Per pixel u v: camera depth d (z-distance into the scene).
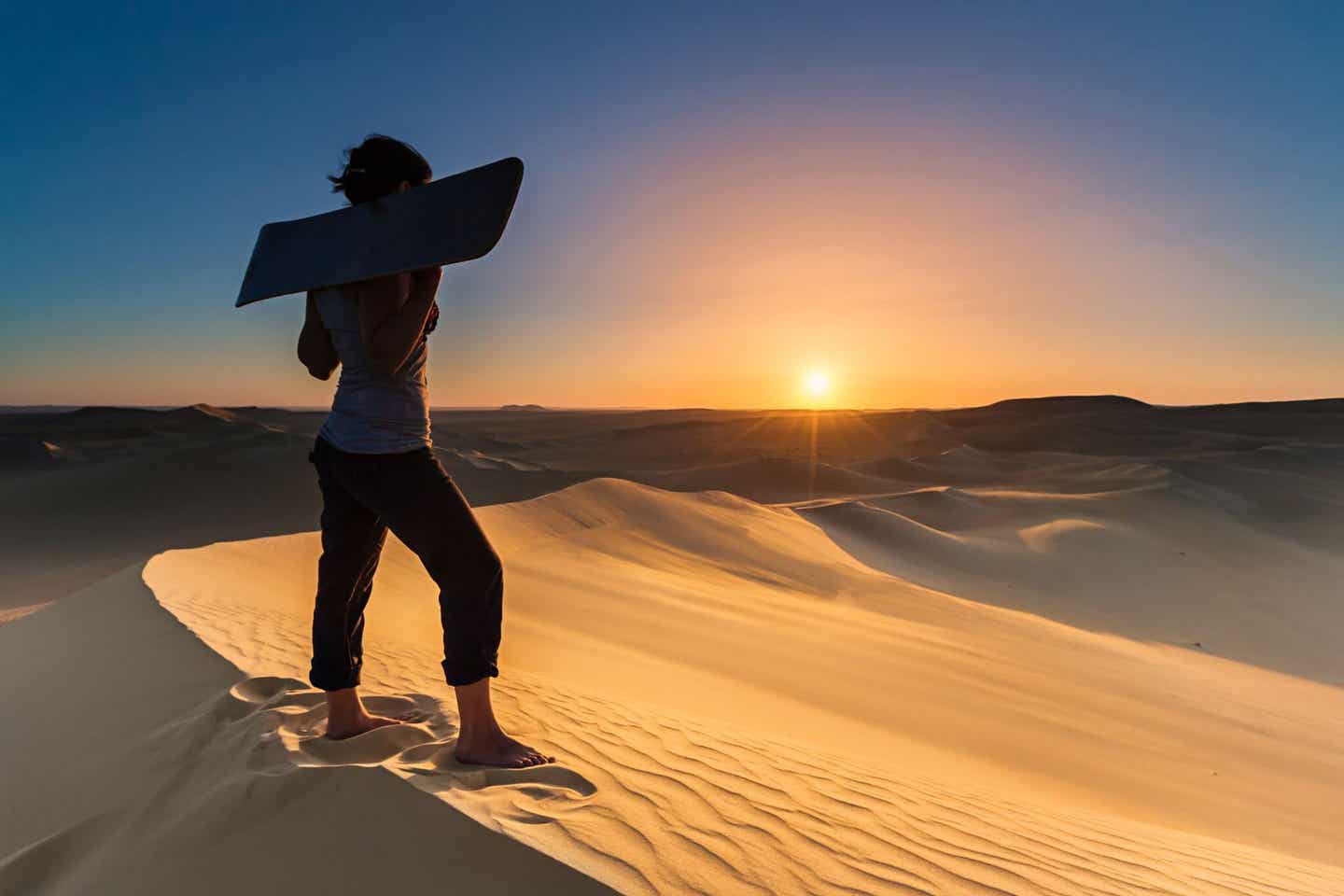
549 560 19.34
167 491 53.19
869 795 3.32
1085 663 17.27
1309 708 17.08
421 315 2.26
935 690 11.58
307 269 2.40
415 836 2.06
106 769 3.00
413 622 10.30
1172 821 7.63
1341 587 42.12
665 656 10.88
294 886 2.01
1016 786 7.45
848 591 24.56
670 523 28.88
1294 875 4.25
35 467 70.06
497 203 2.00
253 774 2.42
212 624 5.30
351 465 2.43
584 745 3.19
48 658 4.82
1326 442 151.50
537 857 1.96
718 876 2.11
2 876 2.38
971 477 96.88
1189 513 56.53
